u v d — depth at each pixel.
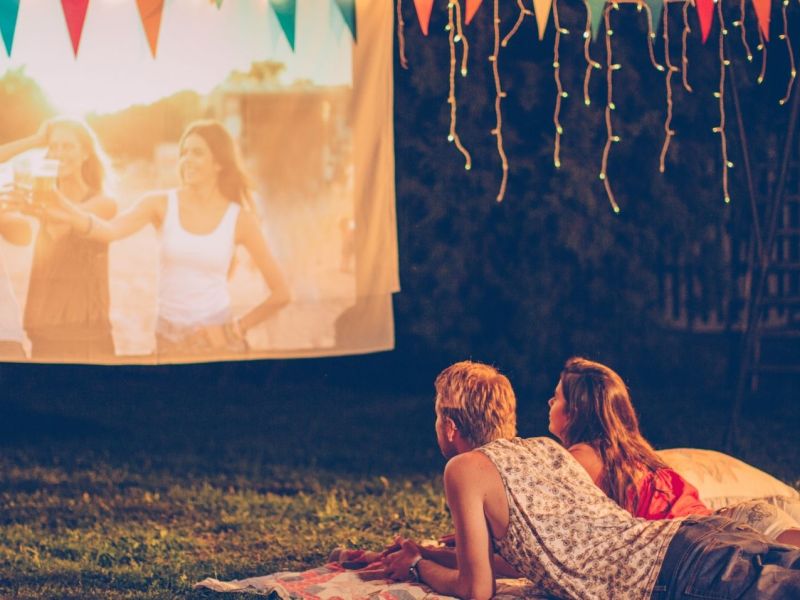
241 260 6.08
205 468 10.59
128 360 6.05
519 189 12.16
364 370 17.12
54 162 5.96
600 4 5.64
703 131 12.62
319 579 5.41
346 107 6.11
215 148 6.02
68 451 11.51
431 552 5.15
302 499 9.06
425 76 11.27
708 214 13.26
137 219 6.02
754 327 8.90
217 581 5.75
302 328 6.14
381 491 9.38
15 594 6.16
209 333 6.08
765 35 6.51
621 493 4.73
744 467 6.18
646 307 13.59
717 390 14.66
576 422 4.87
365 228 6.16
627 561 4.31
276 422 13.63
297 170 6.09
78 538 7.70
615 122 11.90
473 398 4.77
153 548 7.39
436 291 13.01
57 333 6.01
